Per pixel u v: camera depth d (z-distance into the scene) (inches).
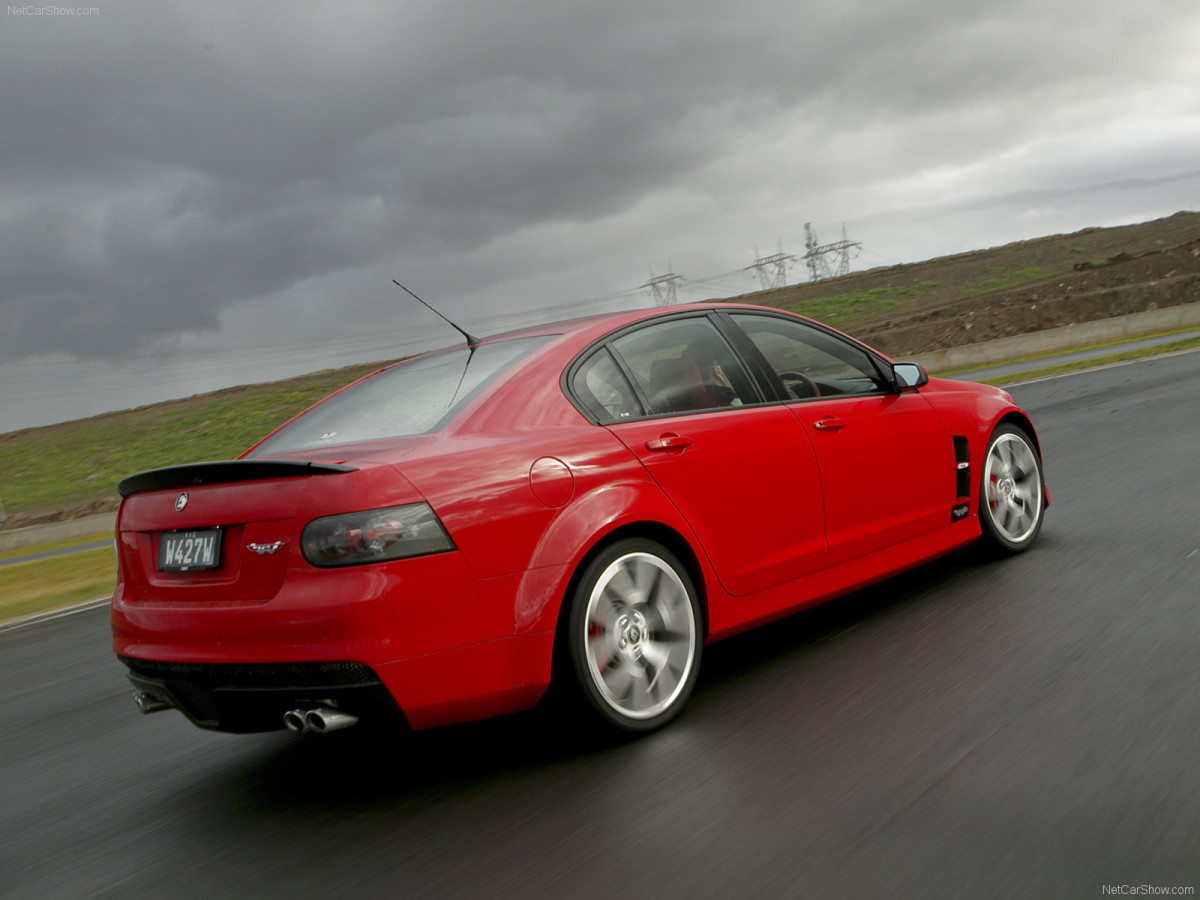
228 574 116.1
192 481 121.6
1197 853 82.4
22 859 118.5
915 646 147.9
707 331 151.3
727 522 138.0
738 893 85.4
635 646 127.0
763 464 143.1
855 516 157.4
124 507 135.3
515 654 114.7
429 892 94.0
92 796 139.1
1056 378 681.0
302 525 109.1
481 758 128.3
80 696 209.8
